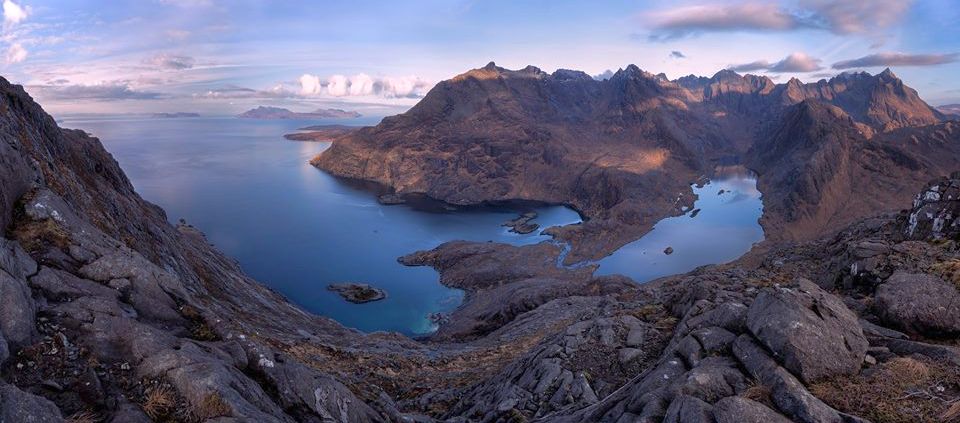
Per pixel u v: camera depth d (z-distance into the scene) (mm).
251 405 10586
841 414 9359
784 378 10352
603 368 17719
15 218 15453
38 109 38500
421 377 27422
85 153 48375
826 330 11523
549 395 17219
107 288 14023
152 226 42875
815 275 26453
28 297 11414
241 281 53625
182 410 9969
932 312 12977
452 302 159625
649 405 11055
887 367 10812
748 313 13156
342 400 13562
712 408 9711
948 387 9906
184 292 15633
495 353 33906
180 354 11023
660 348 17906
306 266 196625
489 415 17312
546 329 40406
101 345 11039
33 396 8477
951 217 24906
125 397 10039
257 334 26344
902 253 20922
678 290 21875
